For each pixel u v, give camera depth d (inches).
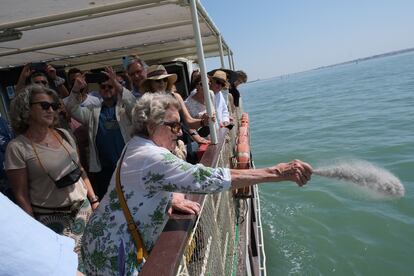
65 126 144.4
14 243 38.5
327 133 986.1
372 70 5182.1
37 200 105.5
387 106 1284.4
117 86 146.3
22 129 106.5
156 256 64.4
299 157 788.0
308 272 332.8
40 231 41.9
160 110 80.0
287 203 477.7
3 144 118.9
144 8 141.7
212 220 103.8
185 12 161.6
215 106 192.4
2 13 122.4
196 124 157.2
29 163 103.2
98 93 178.5
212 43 318.0
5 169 103.6
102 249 79.2
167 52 334.6
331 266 339.0
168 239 69.6
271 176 79.0
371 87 2281.0
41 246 40.6
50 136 109.4
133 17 160.9
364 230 391.5
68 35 181.2
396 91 1748.3
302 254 359.3
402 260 336.2
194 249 80.0
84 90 151.6
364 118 1118.4
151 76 158.1
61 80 181.3
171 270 60.2
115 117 146.7
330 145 834.8
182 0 128.8
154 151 76.9
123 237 78.5
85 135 157.6
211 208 103.7
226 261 127.9
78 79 143.8
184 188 75.2
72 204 110.0
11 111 105.9
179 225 74.7
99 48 237.6
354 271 329.1
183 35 233.0
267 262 351.3
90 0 122.3
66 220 109.4
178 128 83.4
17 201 102.2
